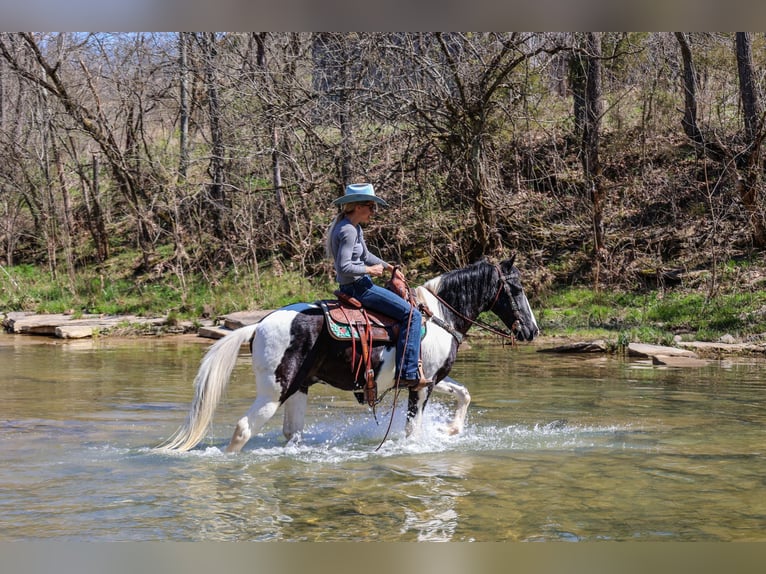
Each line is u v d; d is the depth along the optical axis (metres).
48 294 24.00
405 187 21.55
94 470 6.20
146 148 24.02
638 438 7.46
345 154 20.19
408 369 6.80
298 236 22.61
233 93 20.88
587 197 19.83
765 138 19.00
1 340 17.50
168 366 12.98
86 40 23.52
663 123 22.42
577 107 21.80
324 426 8.07
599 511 5.25
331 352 6.67
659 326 16.34
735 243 19.11
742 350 14.18
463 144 18.77
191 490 5.67
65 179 25.42
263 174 23.27
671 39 21.84
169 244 25.36
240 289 21.14
